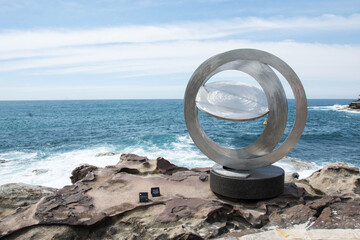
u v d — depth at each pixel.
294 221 4.61
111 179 6.36
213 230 4.40
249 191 5.17
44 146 17.53
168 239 4.14
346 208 4.79
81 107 91.81
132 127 28.86
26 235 4.21
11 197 5.92
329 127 30.89
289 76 5.01
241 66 5.68
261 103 5.68
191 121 5.55
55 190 6.63
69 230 4.37
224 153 6.13
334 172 6.50
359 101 72.00
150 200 5.27
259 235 4.12
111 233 4.44
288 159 13.02
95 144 17.88
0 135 23.02
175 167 7.42
